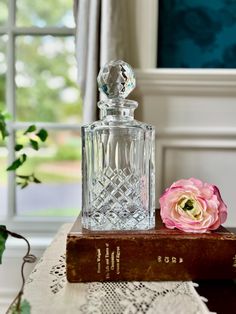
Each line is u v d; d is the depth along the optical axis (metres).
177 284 0.40
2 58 0.89
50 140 0.94
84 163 0.49
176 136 0.72
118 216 0.48
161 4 0.74
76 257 0.40
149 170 0.49
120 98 0.50
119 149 0.50
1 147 0.88
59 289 0.39
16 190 0.91
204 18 0.74
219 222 0.44
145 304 0.36
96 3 0.67
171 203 0.45
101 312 0.35
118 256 0.40
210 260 0.41
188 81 0.70
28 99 0.93
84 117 0.68
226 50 0.74
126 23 0.70
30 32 0.87
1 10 0.87
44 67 0.92
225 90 0.70
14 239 0.82
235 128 0.71
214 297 0.38
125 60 0.68
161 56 0.75
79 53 0.69
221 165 0.72
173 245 0.41
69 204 0.94
